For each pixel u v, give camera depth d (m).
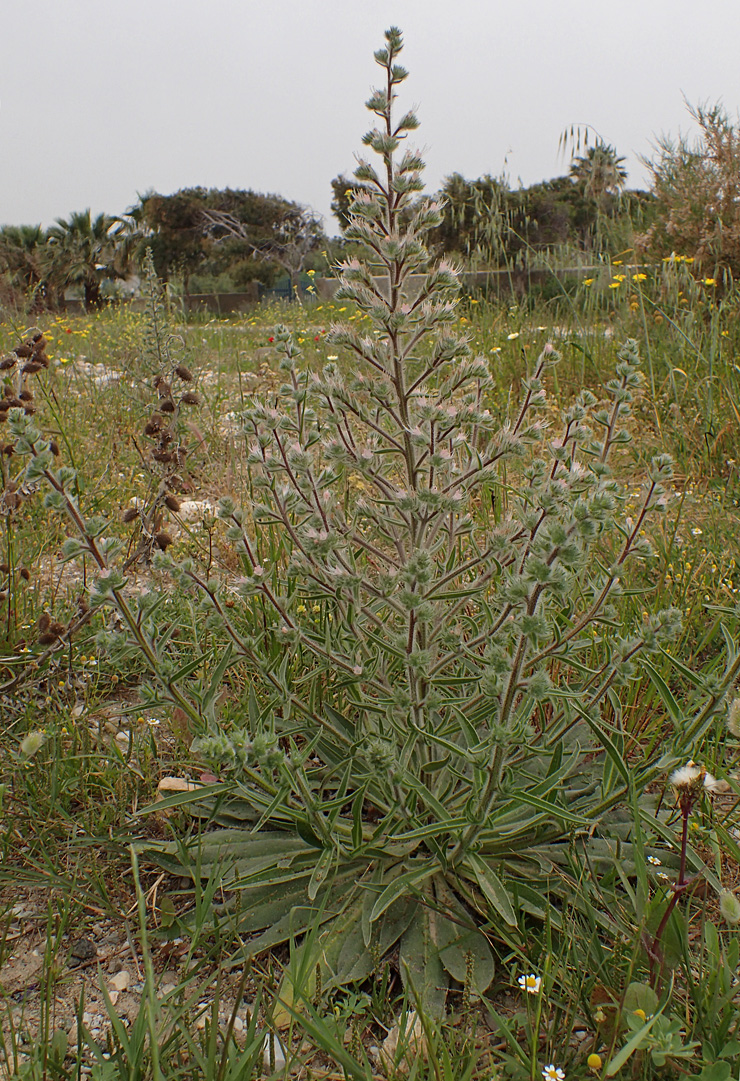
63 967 1.95
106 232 35.06
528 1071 1.58
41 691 3.00
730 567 3.74
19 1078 1.50
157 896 2.21
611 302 8.18
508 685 1.81
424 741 2.31
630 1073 1.57
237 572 3.80
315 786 2.51
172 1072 1.57
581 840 2.27
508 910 1.90
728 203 8.34
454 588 2.88
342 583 2.10
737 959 1.71
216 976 1.83
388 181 2.06
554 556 1.67
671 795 2.45
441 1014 1.82
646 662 2.12
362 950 1.99
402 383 2.19
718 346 6.25
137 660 3.17
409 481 2.23
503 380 6.64
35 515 4.25
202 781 2.50
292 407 2.41
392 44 2.02
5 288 9.77
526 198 8.96
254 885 2.10
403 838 1.91
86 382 7.18
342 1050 1.56
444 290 2.14
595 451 2.48
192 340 8.65
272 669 2.38
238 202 47.53
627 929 1.90
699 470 5.12
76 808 2.53
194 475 5.07
